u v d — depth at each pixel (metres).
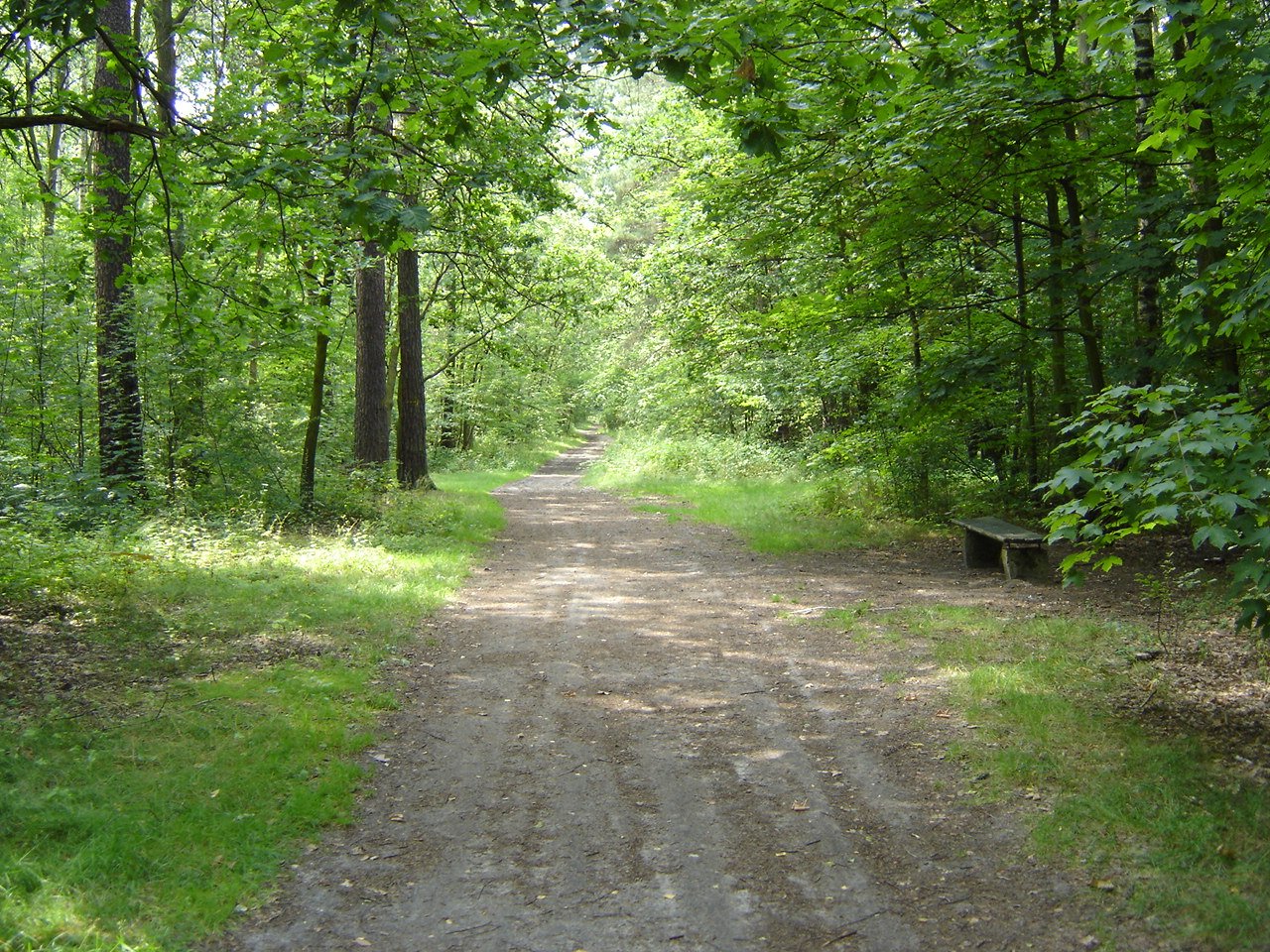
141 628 7.12
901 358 14.83
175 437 13.80
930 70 6.73
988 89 8.98
